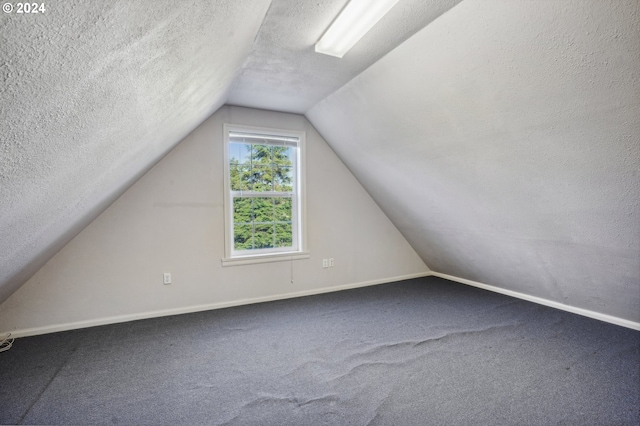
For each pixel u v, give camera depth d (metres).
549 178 2.16
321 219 3.94
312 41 2.05
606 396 1.79
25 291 2.60
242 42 1.72
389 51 2.15
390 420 1.61
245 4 1.20
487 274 3.92
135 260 2.98
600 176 1.90
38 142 0.76
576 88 1.57
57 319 2.71
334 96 3.02
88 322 2.81
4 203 0.90
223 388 1.88
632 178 1.79
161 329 2.76
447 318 3.05
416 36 1.93
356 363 2.18
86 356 2.26
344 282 4.13
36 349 2.36
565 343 2.49
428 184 3.15
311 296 3.78
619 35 1.29
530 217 2.61
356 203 4.19
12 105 0.56
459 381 1.96
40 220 1.35
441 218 3.52
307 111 3.60
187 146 3.18
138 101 1.15
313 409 1.69
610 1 1.22
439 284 4.36
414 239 4.43
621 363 2.16
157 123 1.66
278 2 1.65
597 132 1.69
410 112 2.51
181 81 1.40
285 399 1.78
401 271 4.63
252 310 3.27
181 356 2.27
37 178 0.93
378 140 3.11
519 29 1.51
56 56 0.54
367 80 2.55
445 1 1.60
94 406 1.70
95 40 0.61
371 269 4.34
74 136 0.91
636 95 1.43
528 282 3.45
